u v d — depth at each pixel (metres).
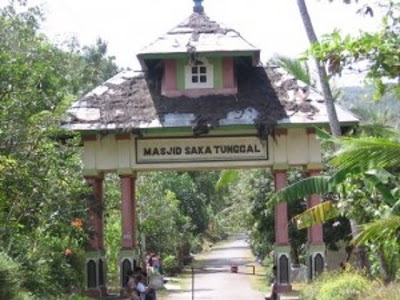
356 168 13.70
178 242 45.22
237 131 22.06
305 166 22.33
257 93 22.97
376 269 17.62
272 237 31.98
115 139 22.17
